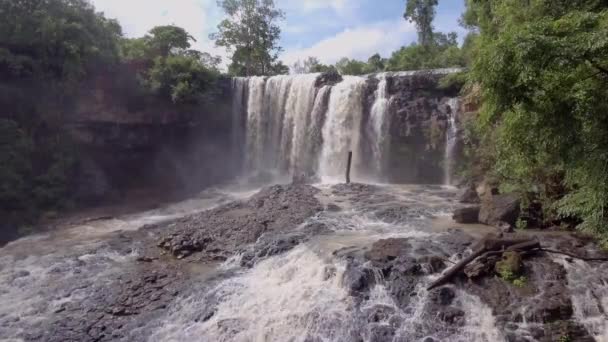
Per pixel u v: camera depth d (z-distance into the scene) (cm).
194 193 2920
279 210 1953
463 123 2384
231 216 1941
